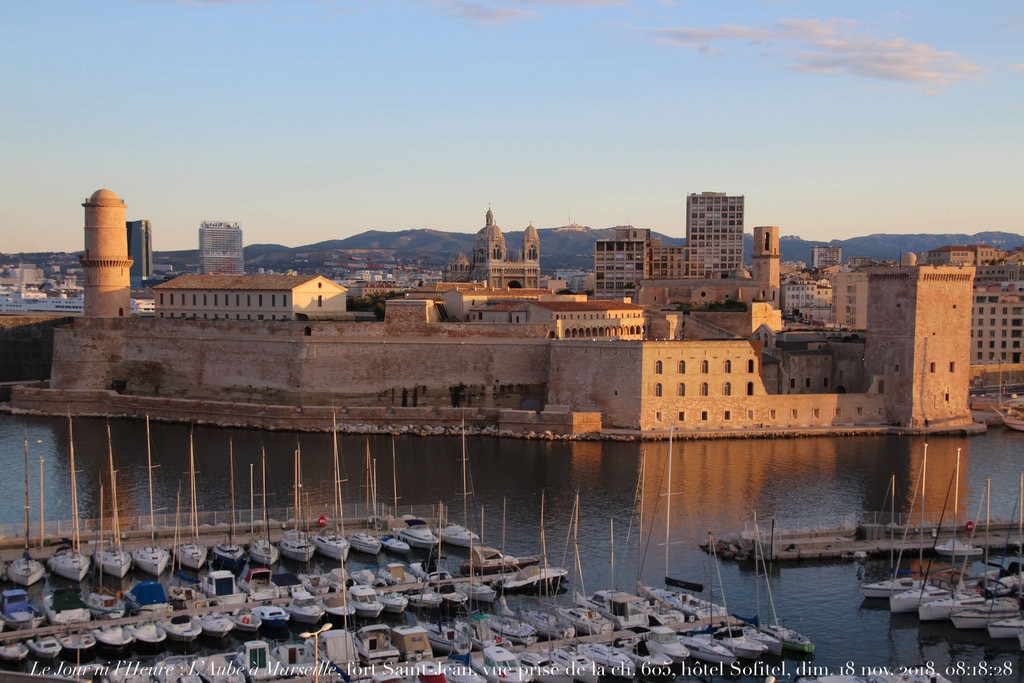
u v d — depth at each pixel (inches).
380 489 6825.8
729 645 4104.3
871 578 5022.1
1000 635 4328.3
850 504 6378.0
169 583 4948.3
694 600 4517.7
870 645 4279.0
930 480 7081.7
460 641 4099.4
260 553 5241.1
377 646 3991.1
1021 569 4835.1
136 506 6382.9
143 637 4141.2
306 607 4384.8
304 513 6043.3
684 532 5772.6
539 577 4849.9
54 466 7524.6
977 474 7283.5
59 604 4436.5
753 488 6796.3
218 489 6835.6
